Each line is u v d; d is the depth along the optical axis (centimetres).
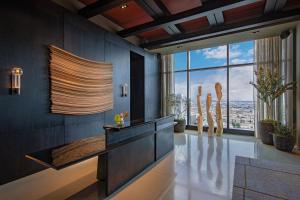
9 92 287
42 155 214
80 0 423
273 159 390
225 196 249
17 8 297
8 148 286
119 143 270
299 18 435
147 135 349
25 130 309
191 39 582
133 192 263
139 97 691
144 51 685
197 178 306
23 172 305
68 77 385
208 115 639
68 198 243
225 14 477
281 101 533
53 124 357
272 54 560
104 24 525
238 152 444
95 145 258
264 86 523
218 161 385
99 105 469
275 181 288
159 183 290
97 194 254
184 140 575
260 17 456
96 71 460
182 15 442
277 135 459
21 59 303
